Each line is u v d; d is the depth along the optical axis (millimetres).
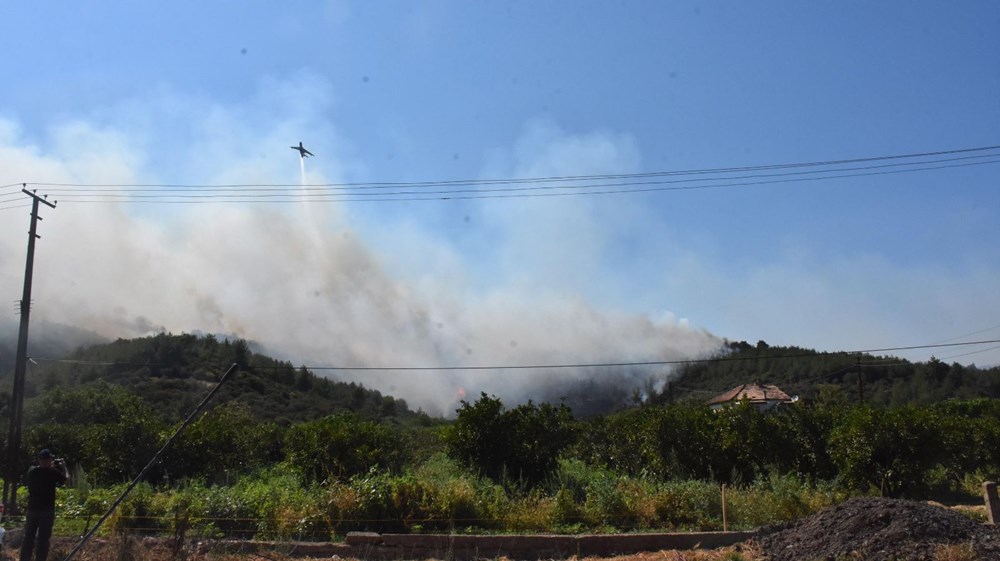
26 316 23719
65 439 26719
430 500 14805
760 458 20625
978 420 23984
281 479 19156
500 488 16812
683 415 22344
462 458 20062
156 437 23031
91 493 17062
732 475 20266
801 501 15492
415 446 25516
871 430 19312
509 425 19969
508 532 14156
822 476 20359
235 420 31234
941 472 21344
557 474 19047
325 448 20734
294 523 14039
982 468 22672
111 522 13836
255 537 13773
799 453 20703
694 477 21000
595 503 15375
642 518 14992
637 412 26453
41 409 38156
